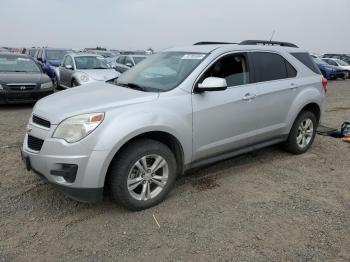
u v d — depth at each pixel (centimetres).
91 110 338
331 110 1039
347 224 349
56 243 310
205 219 354
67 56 1300
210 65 417
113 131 330
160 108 366
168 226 340
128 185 351
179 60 441
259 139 480
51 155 330
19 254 294
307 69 549
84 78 1107
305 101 528
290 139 538
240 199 399
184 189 422
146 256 294
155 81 419
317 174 481
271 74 490
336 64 2592
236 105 432
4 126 721
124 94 381
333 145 622
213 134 416
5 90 912
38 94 957
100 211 366
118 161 343
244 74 456
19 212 361
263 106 468
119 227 337
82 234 325
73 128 328
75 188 330
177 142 383
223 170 486
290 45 564
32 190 411
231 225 343
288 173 481
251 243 314
